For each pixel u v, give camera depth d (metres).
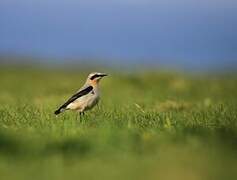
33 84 35.22
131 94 28.20
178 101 22.80
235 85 32.12
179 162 11.27
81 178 10.55
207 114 17.48
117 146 12.20
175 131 13.55
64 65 46.06
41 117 16.78
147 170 10.86
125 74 34.81
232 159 11.46
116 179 10.45
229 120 16.03
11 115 17.27
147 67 37.03
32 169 11.06
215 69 38.91
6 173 10.85
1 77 39.00
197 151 11.90
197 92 29.09
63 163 11.36
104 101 23.94
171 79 33.41
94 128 14.67
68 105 17.69
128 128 13.96
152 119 16.38
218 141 12.48
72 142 12.37
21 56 46.69
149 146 12.23
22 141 12.37
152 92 28.53
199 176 10.57
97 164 11.27
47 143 12.37
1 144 12.15
